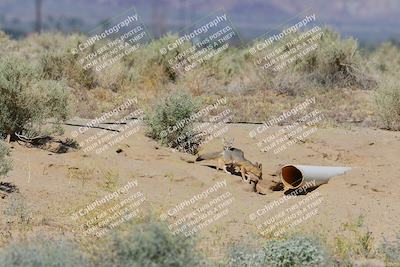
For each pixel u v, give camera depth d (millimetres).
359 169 16438
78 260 9758
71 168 15445
